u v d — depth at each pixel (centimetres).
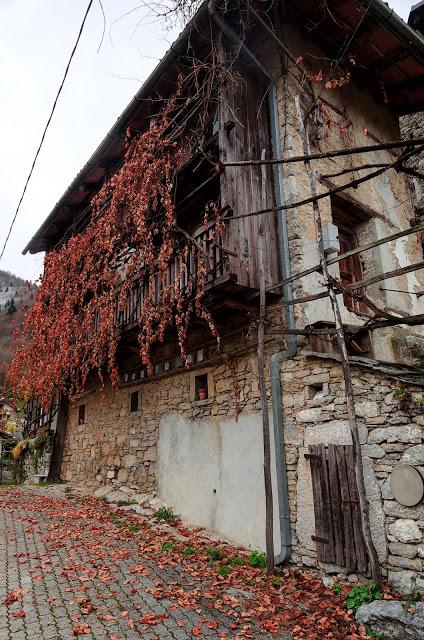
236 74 632
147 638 321
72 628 332
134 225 710
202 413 682
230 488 595
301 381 523
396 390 417
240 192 591
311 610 375
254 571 462
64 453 1198
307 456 486
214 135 606
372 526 411
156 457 782
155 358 829
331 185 667
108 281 793
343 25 655
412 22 855
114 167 930
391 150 826
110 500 841
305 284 576
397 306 708
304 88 676
